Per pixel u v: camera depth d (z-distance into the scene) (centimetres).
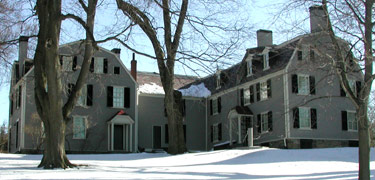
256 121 4025
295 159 2284
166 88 2814
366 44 1367
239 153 2567
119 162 2267
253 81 4088
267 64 3959
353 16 1393
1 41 2033
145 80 4894
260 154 2486
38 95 1798
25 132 3772
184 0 1852
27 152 3759
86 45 1884
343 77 1418
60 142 1792
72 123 3978
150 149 4406
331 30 1434
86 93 3856
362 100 1397
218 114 4628
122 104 4241
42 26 1802
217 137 4609
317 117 3691
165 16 1906
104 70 4191
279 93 3728
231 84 4412
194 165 2080
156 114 4547
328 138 3716
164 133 4547
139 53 1705
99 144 4072
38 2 1800
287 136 3566
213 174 1647
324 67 1485
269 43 4228
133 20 1738
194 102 4744
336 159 2308
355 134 3866
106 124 4141
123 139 4234
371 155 2522
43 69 1817
